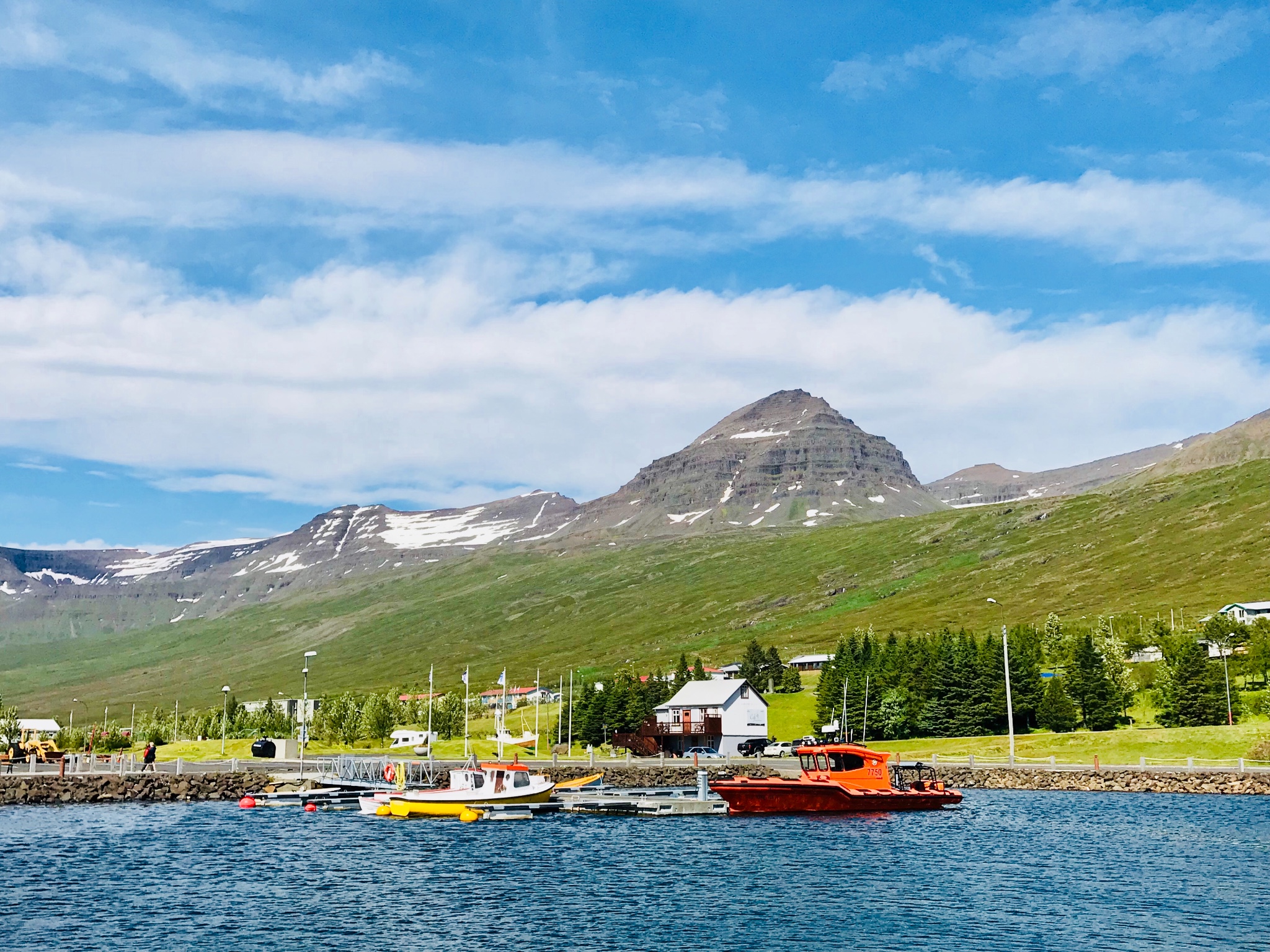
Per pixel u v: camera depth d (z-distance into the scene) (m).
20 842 87.69
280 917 60.97
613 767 153.62
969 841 90.38
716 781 117.25
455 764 143.00
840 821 105.31
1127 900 65.44
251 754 171.25
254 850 84.75
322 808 117.94
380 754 179.75
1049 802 124.69
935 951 53.91
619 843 89.50
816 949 54.31
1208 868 76.56
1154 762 153.25
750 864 78.38
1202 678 192.62
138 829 97.44
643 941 55.75
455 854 83.00
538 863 78.56
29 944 55.00
